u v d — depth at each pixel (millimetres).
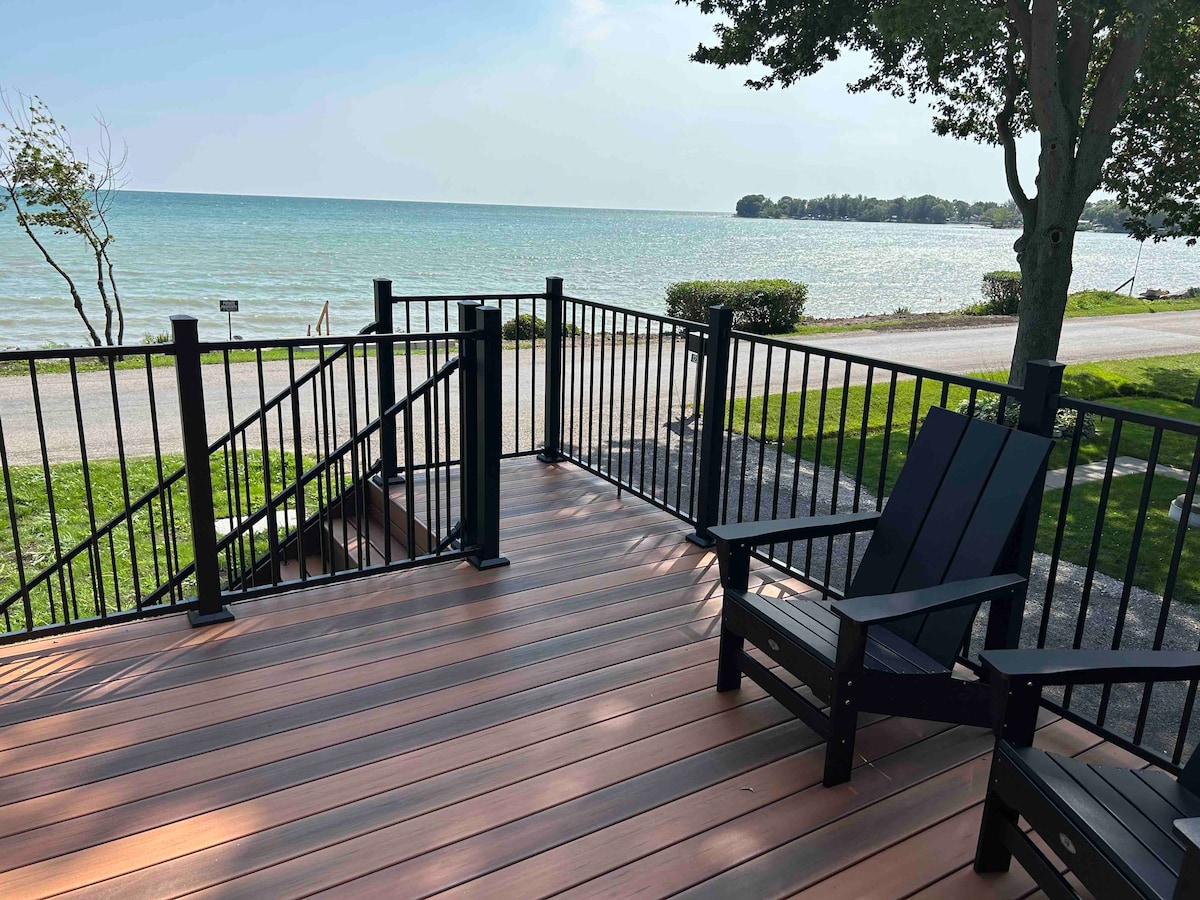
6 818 1966
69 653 2732
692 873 1844
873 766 2270
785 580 3500
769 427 7734
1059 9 7051
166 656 2740
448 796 2088
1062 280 7699
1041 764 1646
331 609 3123
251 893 1750
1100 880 1398
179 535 5438
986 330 17719
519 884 1795
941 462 2504
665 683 2666
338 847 1896
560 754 2275
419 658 2779
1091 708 3031
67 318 22469
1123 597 2264
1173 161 8531
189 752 2240
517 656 2811
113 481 6398
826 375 3096
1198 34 7668
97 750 2234
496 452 3424
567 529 4020
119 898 1730
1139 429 8047
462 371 3367
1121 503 5734
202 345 2709
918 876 1856
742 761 2268
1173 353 13969
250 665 2703
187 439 2766
